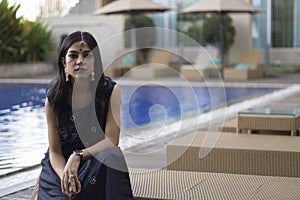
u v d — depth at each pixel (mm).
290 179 3512
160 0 17000
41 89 12453
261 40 16141
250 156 3723
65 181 2723
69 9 17750
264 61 15039
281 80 13281
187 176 3607
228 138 4199
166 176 3605
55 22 17109
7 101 10414
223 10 14031
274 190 3229
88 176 2756
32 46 15789
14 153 5281
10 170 4438
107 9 14961
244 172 3748
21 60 15633
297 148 3738
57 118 2891
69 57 2816
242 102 9164
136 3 14703
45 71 15992
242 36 16000
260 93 10805
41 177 2902
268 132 4496
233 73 13859
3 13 15094
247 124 4461
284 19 15938
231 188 3293
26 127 7062
